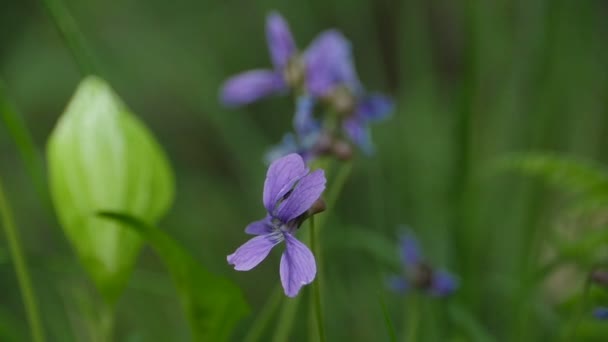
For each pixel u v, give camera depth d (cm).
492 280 46
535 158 42
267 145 65
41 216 66
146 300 51
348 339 47
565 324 41
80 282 46
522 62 56
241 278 61
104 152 38
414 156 61
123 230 38
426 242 53
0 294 54
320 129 42
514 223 52
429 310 44
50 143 38
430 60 67
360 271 50
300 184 33
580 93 57
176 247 35
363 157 58
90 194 38
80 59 39
